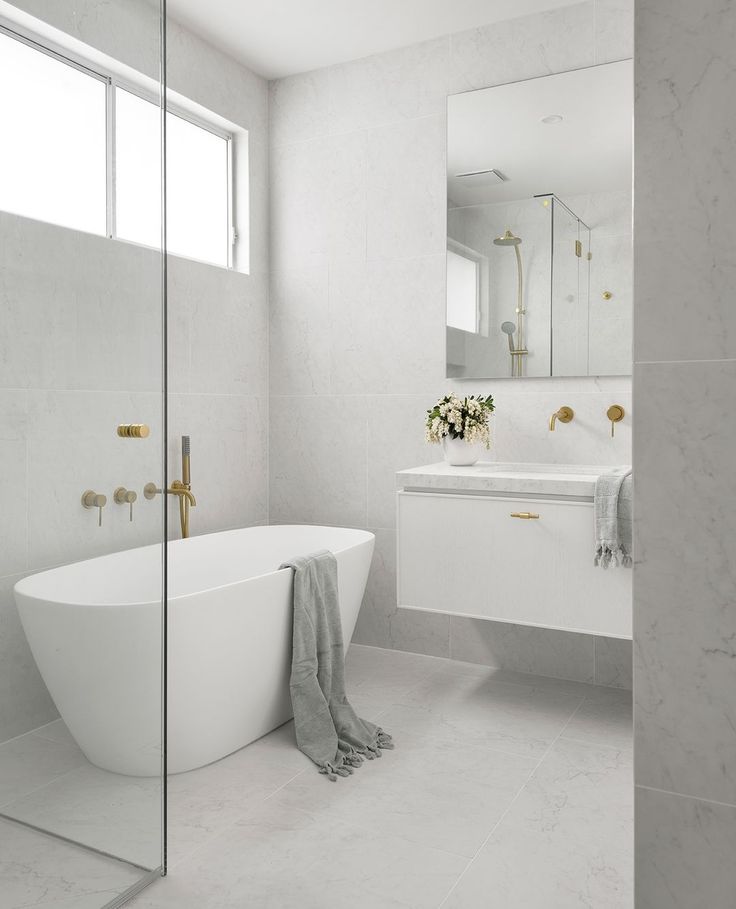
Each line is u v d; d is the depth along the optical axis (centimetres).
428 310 346
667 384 107
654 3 105
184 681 231
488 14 317
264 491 388
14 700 162
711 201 103
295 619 260
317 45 345
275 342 386
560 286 317
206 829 208
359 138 358
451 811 218
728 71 101
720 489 105
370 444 363
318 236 371
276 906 176
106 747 178
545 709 293
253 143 372
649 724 111
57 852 168
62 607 170
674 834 111
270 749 257
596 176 309
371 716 286
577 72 310
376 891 181
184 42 330
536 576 275
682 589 108
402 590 300
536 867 190
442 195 340
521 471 312
